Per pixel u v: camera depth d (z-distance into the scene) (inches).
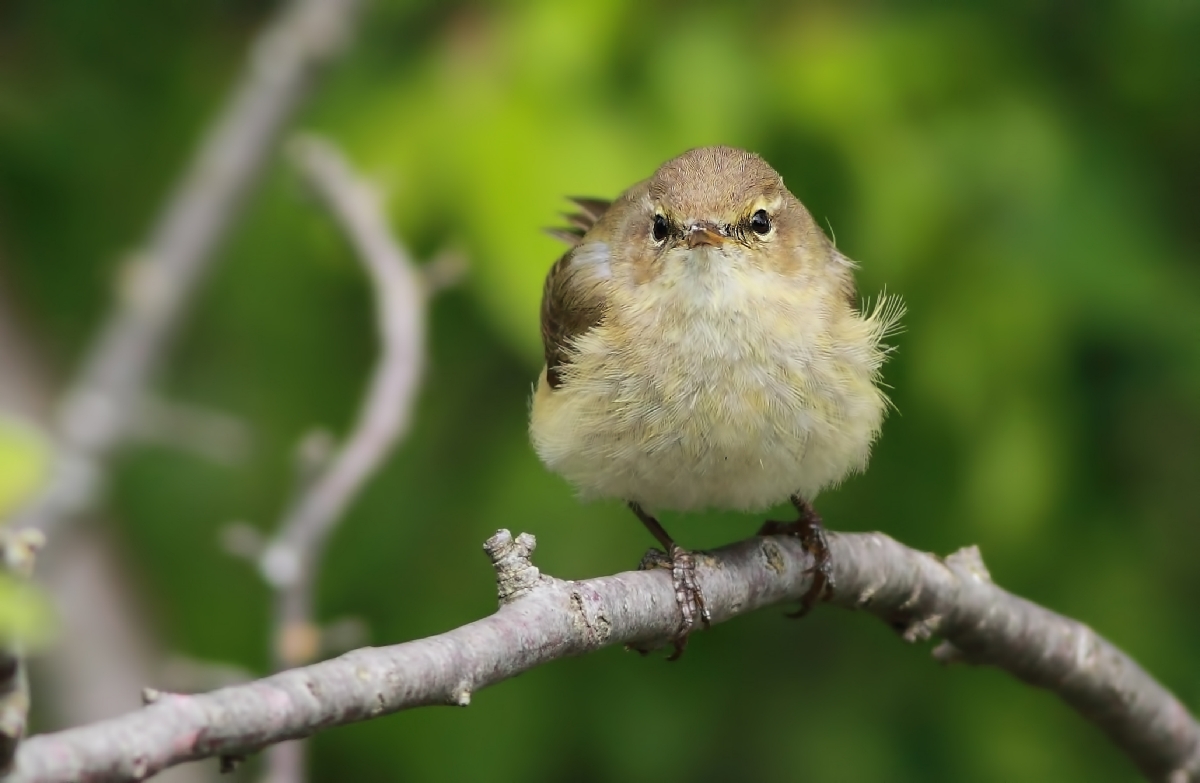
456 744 397.1
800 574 281.7
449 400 418.9
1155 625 398.0
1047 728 405.7
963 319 373.1
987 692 410.0
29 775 142.2
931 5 398.6
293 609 295.0
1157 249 392.2
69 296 432.5
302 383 416.2
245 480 416.5
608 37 366.3
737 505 301.0
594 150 356.5
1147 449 411.5
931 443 397.4
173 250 365.7
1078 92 404.8
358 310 418.0
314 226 395.5
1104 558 400.8
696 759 409.4
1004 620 299.3
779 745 411.5
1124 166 393.7
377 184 361.7
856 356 295.6
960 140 378.3
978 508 374.6
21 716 138.2
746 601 272.5
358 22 386.6
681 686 410.6
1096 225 380.8
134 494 417.4
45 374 426.3
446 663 191.9
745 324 288.2
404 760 400.5
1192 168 404.5
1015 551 397.4
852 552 286.2
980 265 374.0
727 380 287.6
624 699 405.4
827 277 308.8
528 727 397.4
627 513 398.0
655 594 247.9
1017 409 370.9
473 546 400.8
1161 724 313.4
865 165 365.1
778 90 366.6
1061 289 374.3
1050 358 373.1
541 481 396.5
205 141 384.2
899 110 373.4
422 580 402.3
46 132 420.2
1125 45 403.5
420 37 401.1
